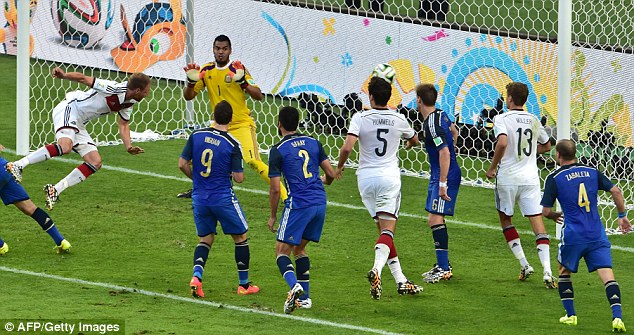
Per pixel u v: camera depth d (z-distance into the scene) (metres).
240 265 34.22
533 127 37.38
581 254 32.12
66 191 46.16
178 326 30.25
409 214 45.50
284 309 32.09
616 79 50.84
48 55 63.66
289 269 32.69
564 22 42.53
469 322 32.28
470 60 53.84
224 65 43.25
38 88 61.47
